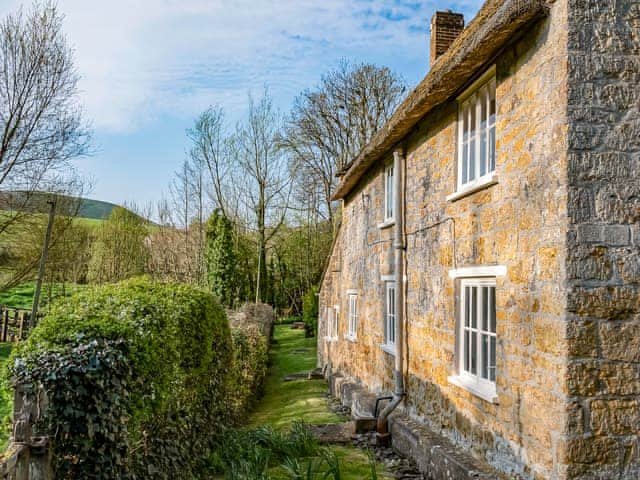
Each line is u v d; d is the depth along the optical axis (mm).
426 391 7750
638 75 4539
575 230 4379
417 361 8188
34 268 15938
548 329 4570
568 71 4461
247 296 30969
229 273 27516
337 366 14766
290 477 6469
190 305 6707
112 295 5746
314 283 35438
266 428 8203
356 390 11352
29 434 3338
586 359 4312
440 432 7168
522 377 5020
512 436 5195
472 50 5355
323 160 31656
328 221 34062
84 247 23609
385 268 10258
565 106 4461
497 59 5691
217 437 7789
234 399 10219
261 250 32969
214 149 31719
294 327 32750
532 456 4801
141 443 4867
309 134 31016
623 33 4547
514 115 5309
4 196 14281
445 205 7172
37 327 4176
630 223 4441
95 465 3793
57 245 16312
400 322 8828
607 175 4441
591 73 4488
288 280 36438
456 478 5824
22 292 25031
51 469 3520
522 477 4973
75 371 3689
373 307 11078
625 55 4535
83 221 26266
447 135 7176
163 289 7082
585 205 4406
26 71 13508
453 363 6785
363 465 7359
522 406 5008
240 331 12406
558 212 4488
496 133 5707
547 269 4621
